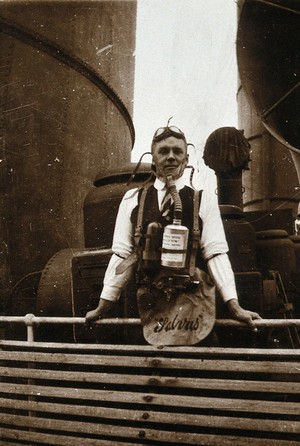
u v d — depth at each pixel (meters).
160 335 3.10
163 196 3.15
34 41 5.67
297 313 4.74
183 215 3.09
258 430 2.96
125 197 3.29
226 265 3.05
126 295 3.64
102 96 6.40
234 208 4.23
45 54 5.74
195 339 3.03
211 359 3.34
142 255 3.08
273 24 4.36
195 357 3.35
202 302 3.05
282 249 4.75
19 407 3.61
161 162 3.11
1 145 5.40
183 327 3.07
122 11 6.72
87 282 3.89
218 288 3.05
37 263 5.48
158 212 3.11
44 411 3.50
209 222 3.10
